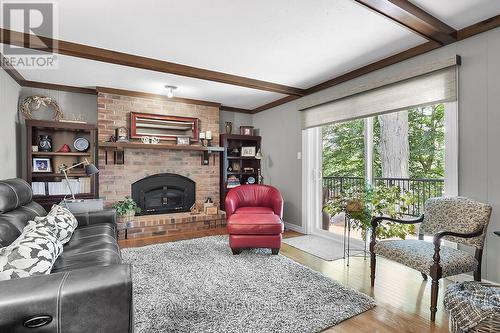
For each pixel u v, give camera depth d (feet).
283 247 11.27
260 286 7.34
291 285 7.42
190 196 15.58
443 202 7.20
